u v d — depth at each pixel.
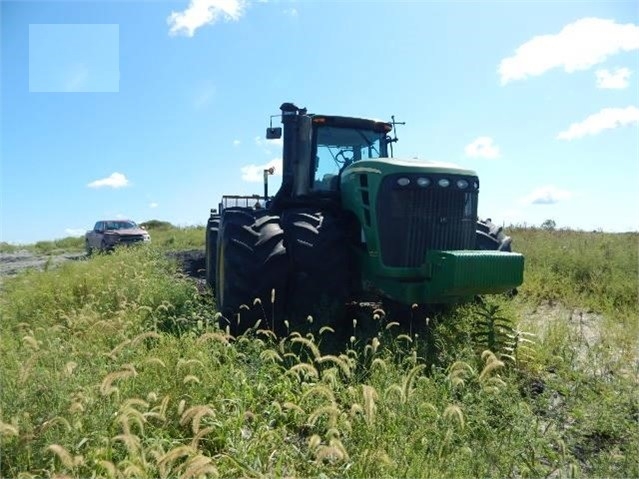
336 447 2.10
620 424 2.96
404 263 4.33
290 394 3.06
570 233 13.18
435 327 4.50
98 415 2.55
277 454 2.47
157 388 2.97
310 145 5.39
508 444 2.58
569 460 2.64
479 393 3.02
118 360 3.31
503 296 5.70
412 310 4.53
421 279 4.37
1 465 2.31
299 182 5.20
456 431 2.72
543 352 4.13
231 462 2.30
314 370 3.01
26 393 2.63
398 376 3.28
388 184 4.35
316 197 5.23
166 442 2.45
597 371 3.98
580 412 3.11
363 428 2.62
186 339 3.91
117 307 5.66
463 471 2.33
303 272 4.48
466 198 4.53
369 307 5.19
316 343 4.27
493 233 5.72
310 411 2.96
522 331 4.54
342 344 4.34
